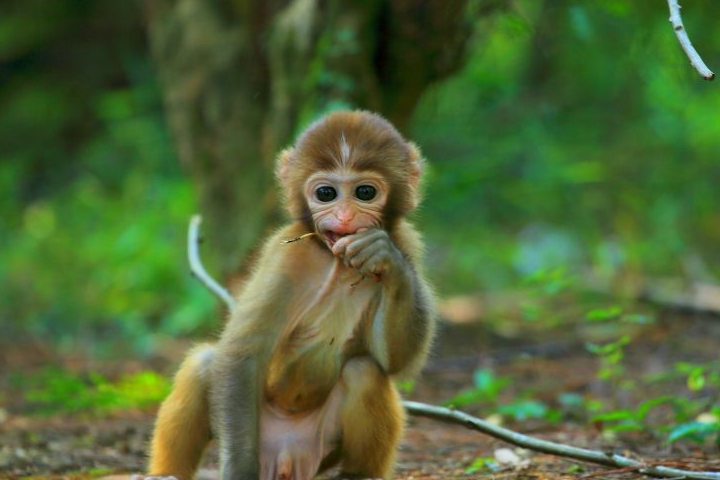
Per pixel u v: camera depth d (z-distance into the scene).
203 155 13.91
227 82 13.82
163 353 16.34
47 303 19.30
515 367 14.11
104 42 25.56
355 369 7.54
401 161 7.57
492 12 12.95
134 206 22.34
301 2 12.80
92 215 22.92
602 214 21.31
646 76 17.20
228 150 13.71
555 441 9.82
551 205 22.22
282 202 8.09
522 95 22.02
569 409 11.42
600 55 16.19
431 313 7.56
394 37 12.44
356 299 7.59
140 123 23.83
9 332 17.89
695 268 19.41
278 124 12.86
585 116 22.14
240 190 13.55
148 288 19.58
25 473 9.19
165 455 7.75
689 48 6.29
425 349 7.54
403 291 7.21
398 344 7.34
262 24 13.59
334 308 7.59
